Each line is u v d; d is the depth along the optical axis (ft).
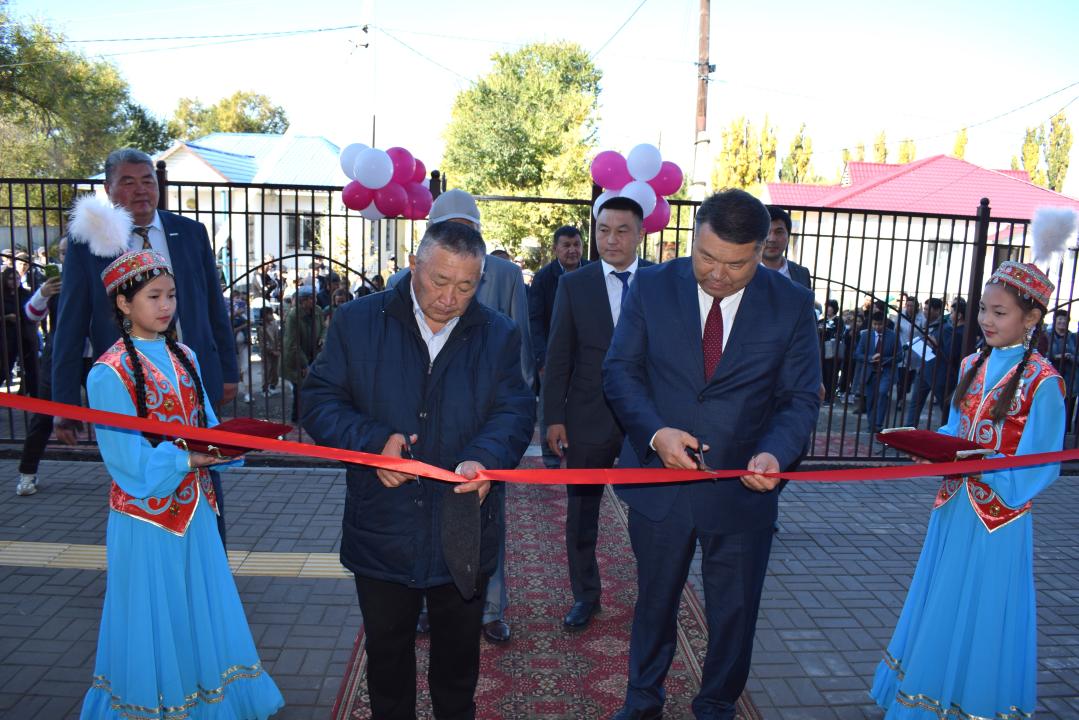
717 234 7.04
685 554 8.11
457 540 6.50
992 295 8.43
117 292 7.74
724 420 7.88
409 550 6.97
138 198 10.83
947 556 8.56
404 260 55.11
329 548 14.24
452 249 6.39
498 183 85.46
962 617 8.35
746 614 8.04
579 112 86.53
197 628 7.95
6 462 19.16
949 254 21.44
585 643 10.94
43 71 66.28
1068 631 11.89
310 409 7.20
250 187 19.74
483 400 7.21
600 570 13.51
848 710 9.63
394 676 7.39
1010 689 8.31
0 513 15.58
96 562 13.35
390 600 7.16
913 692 8.59
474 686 7.66
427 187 21.04
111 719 7.86
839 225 60.23
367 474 7.09
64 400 10.62
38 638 10.78
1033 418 8.11
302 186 19.79
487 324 7.34
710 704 8.22
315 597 12.25
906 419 27.63
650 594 8.32
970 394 8.89
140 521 7.53
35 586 12.40
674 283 8.27
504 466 6.86
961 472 7.70
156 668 7.64
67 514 15.62
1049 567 14.53
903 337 29.50
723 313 8.05
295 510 16.22
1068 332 26.07
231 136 96.73
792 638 11.44
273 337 33.09
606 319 10.94
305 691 9.64
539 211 81.35
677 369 8.00
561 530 15.58
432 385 7.06
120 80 73.97
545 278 15.49
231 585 8.40
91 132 70.95
